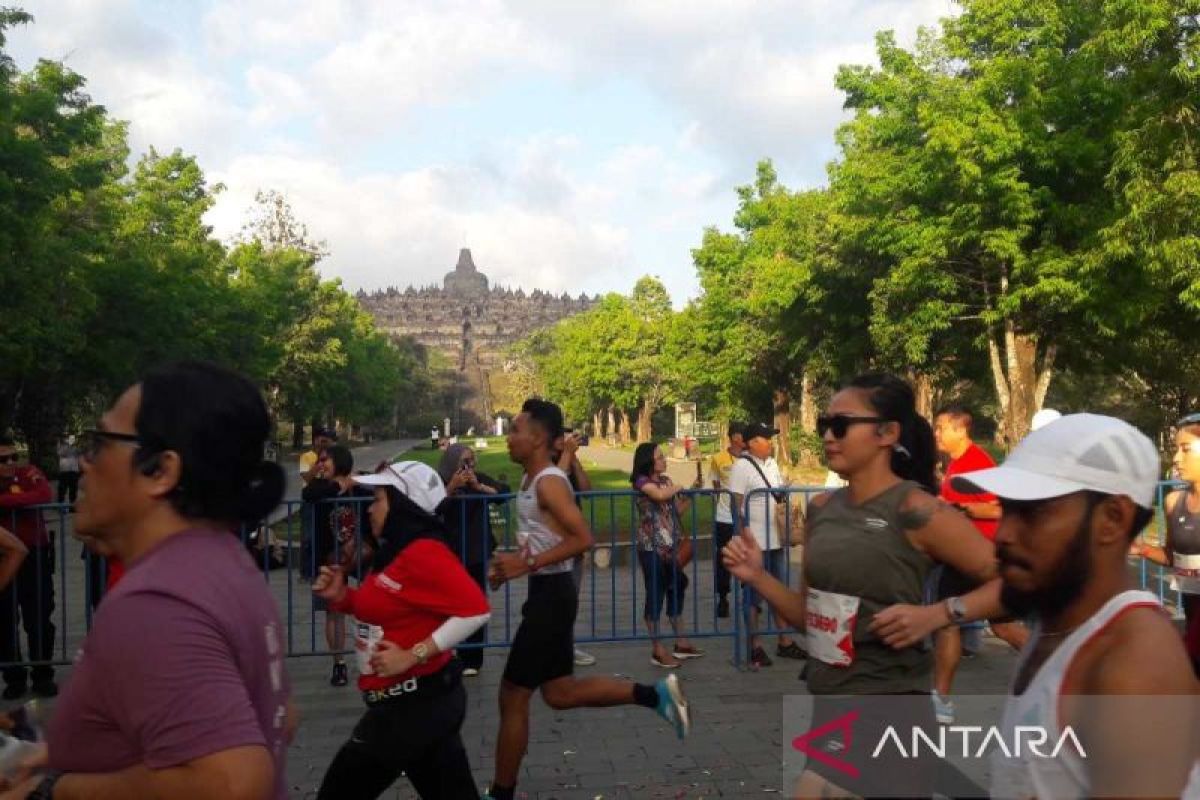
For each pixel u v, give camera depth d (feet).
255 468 6.60
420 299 515.09
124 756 5.76
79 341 77.10
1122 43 48.16
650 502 25.63
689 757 18.30
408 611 11.93
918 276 68.74
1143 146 48.93
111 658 5.67
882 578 8.77
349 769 12.29
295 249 171.42
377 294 517.55
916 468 9.46
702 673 24.54
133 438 6.25
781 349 111.14
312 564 25.57
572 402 267.39
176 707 5.56
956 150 61.31
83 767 5.84
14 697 23.08
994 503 18.38
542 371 311.68
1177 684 5.63
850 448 9.18
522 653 14.69
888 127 72.08
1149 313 62.39
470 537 24.71
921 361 75.31
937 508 8.87
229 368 6.71
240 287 127.95
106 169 80.02
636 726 20.26
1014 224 63.82
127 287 84.58
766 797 16.29
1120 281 60.18
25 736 7.67
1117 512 6.12
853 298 90.12
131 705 5.61
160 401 6.30
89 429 6.79
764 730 19.83
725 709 21.38
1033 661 6.48
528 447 15.42
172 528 6.31
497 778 14.85
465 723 20.76
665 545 25.50
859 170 75.46
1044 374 77.05
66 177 62.54
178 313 90.38
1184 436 16.06
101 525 6.37
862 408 9.18
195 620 5.76
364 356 220.84
